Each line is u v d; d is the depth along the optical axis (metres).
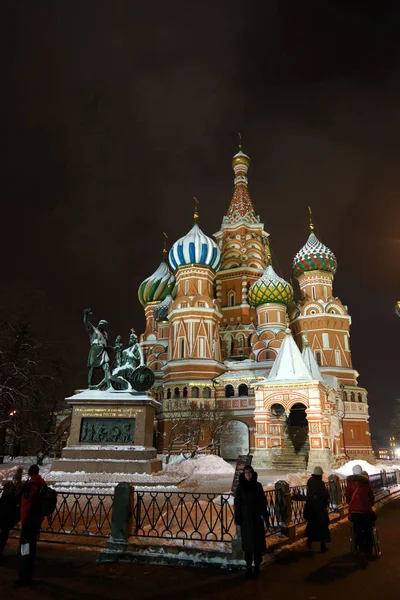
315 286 57.84
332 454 32.84
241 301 62.50
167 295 66.06
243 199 72.69
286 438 37.19
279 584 7.19
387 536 11.24
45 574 7.64
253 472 8.07
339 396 44.41
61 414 44.69
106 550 8.61
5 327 32.28
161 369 58.66
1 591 6.84
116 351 22.56
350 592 6.85
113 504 9.16
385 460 60.06
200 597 6.60
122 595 6.68
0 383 29.61
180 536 9.85
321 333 54.16
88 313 22.61
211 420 43.84
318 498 9.57
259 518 7.75
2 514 8.69
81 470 18.62
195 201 59.31
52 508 7.84
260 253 66.50
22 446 40.16
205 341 50.81
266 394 33.47
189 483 18.20
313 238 60.19
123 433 19.64
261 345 52.62
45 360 34.47
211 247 56.12
